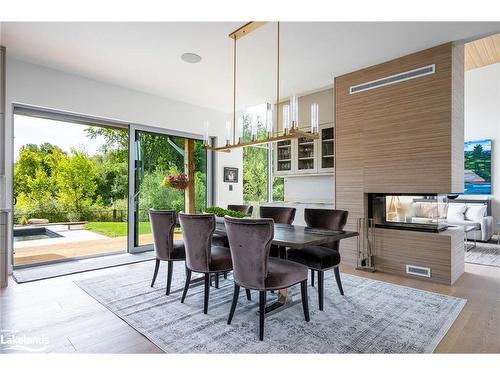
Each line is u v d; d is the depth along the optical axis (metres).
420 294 3.01
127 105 4.82
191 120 5.75
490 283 3.38
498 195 6.44
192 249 2.65
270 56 3.71
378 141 3.89
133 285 3.28
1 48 3.39
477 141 6.68
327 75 4.36
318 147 5.16
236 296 2.33
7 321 2.38
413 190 3.56
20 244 5.34
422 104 3.51
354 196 4.14
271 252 3.19
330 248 3.04
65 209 4.75
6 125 3.70
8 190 3.68
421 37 3.22
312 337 2.12
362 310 2.60
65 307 2.66
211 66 4.01
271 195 6.77
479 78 6.71
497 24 2.96
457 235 3.57
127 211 4.91
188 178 5.75
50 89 4.03
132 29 3.05
